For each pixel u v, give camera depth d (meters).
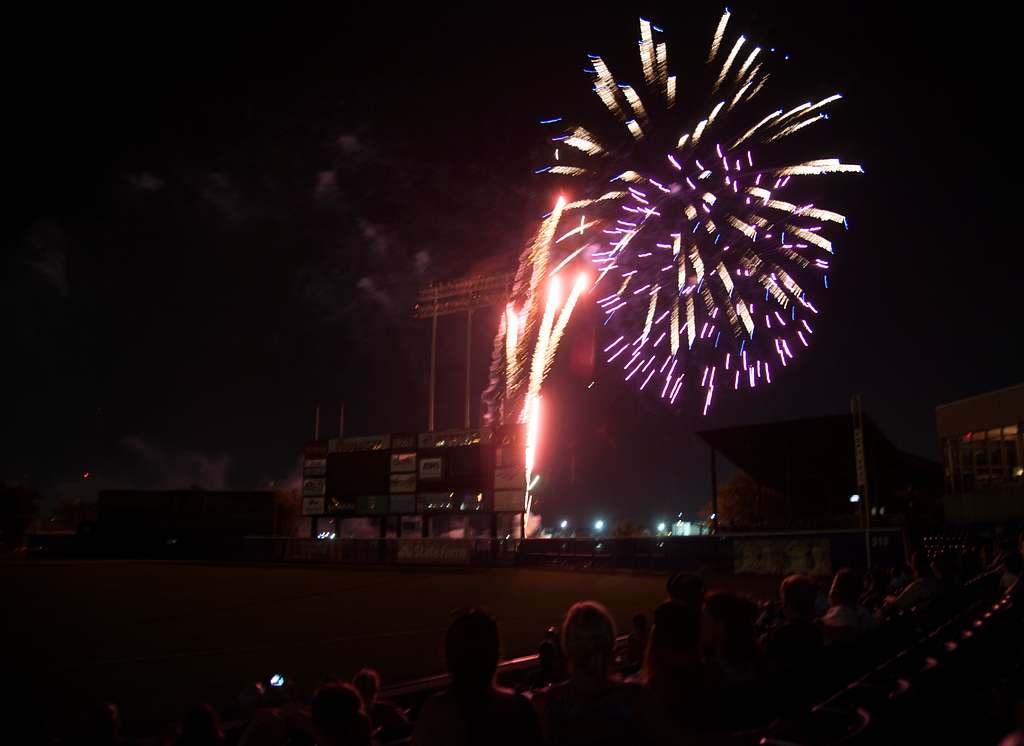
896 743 3.67
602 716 3.11
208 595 33.44
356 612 27.52
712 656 4.72
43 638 21.67
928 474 59.09
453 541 51.31
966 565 14.83
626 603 28.97
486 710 3.06
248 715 5.50
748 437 47.66
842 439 45.66
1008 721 5.25
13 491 83.44
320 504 56.25
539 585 36.84
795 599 5.60
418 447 53.53
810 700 4.30
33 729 5.24
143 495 64.06
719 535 40.91
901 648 6.05
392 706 6.37
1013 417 35.81
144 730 12.04
